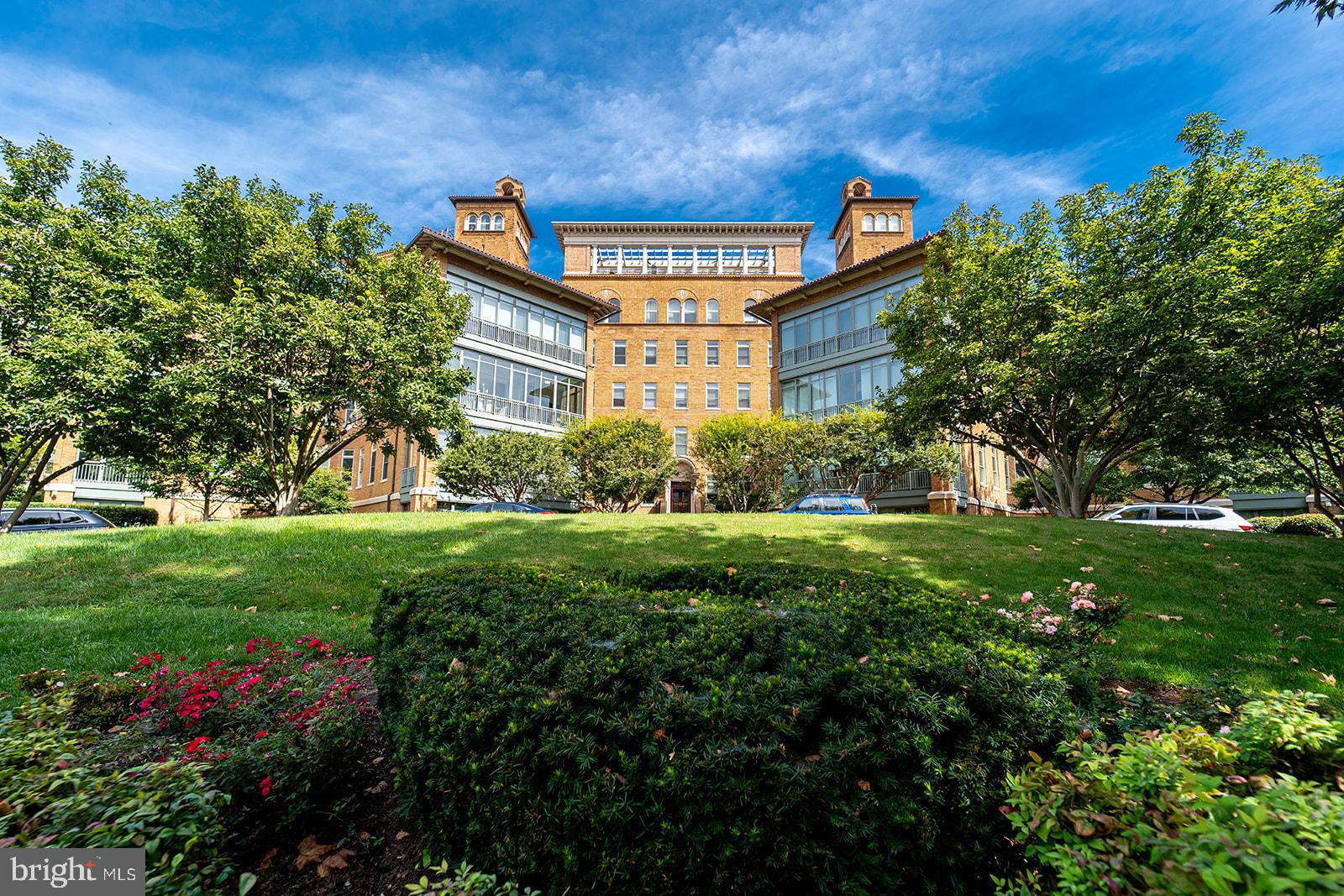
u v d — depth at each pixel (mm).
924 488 24500
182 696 3814
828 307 29156
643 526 12656
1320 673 4770
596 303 31281
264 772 2744
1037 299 15266
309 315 14977
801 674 2439
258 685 3996
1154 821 1578
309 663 4930
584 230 45688
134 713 3889
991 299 15859
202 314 13914
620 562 9758
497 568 4840
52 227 14117
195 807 2238
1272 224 12477
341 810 2883
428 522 12609
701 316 42812
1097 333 13453
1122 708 2908
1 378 11938
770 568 4922
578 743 2223
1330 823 1412
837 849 1962
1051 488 22906
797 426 23609
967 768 2021
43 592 7785
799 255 45656
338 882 2545
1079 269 15547
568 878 2107
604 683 2475
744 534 11797
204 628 6320
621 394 35719
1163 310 12586
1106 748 2057
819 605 3480
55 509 17016
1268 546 9945
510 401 27719
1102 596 7375
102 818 2082
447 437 24016
